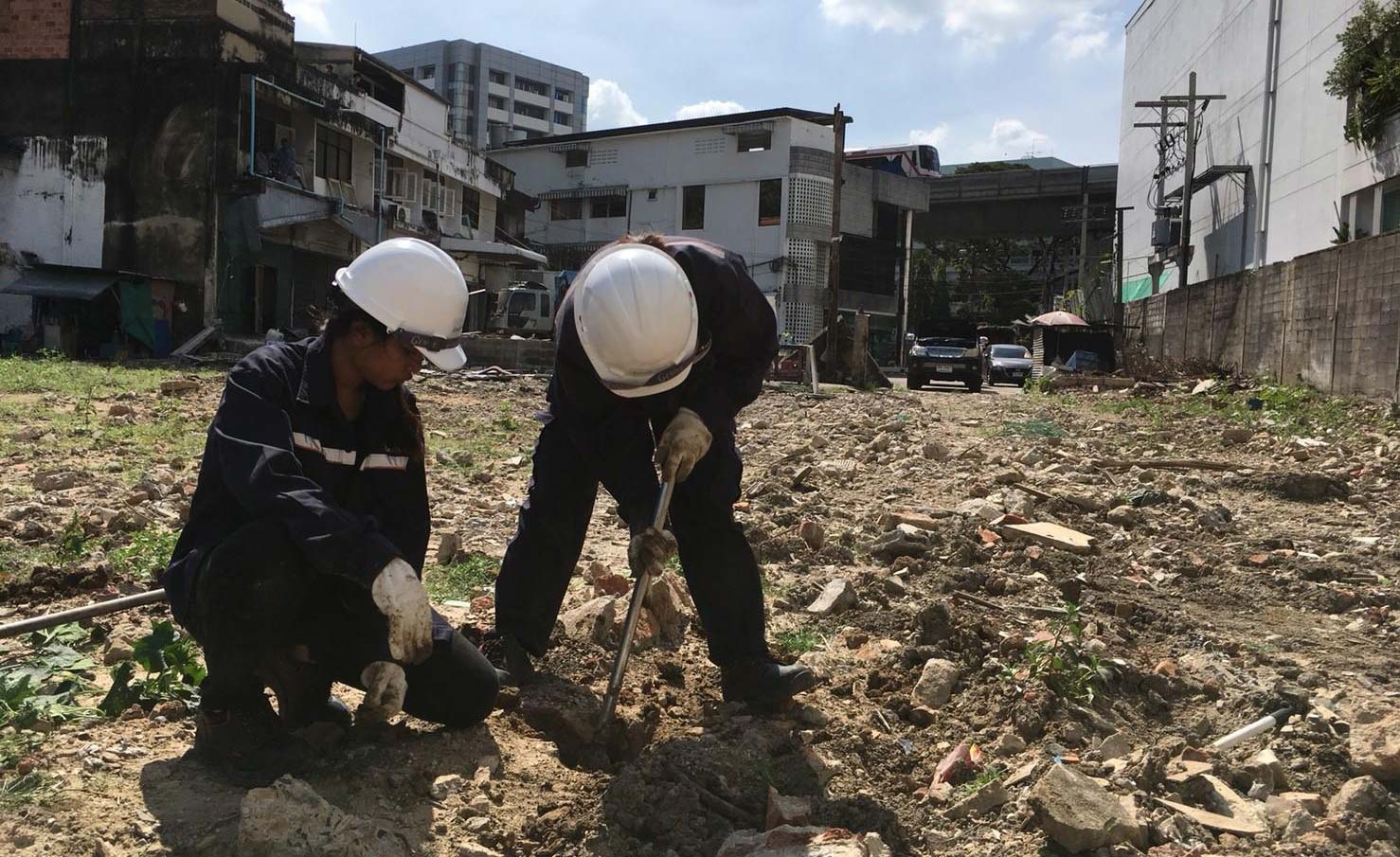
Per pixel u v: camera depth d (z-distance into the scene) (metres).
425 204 37.56
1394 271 17.11
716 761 3.05
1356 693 3.85
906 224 51.50
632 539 3.18
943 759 3.29
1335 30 26.22
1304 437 13.05
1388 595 5.21
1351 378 18.70
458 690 3.12
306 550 2.53
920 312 72.00
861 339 24.72
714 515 3.53
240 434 2.70
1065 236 65.25
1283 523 7.34
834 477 8.57
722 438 3.44
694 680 3.88
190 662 3.41
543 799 2.92
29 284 24.89
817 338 24.95
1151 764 3.08
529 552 3.70
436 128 37.97
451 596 4.82
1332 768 3.15
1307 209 27.92
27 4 27.36
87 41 27.27
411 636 2.49
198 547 2.75
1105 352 36.28
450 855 2.59
